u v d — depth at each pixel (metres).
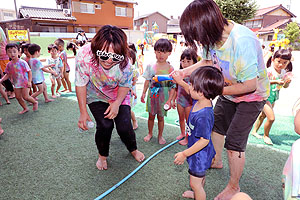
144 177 2.22
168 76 2.20
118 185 2.07
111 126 2.17
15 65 3.79
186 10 1.45
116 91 2.20
